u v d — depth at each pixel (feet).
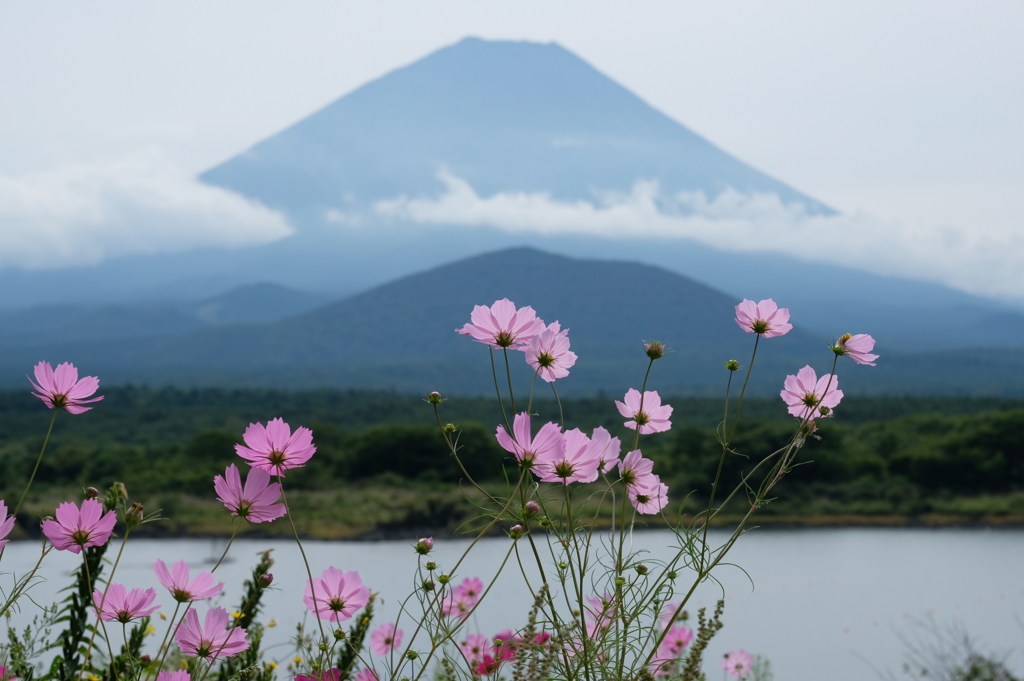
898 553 93.71
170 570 5.23
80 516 4.85
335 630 5.50
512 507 5.00
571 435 5.04
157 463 123.44
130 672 5.50
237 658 6.67
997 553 95.20
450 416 191.52
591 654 5.03
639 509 5.70
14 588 4.70
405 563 59.67
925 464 126.31
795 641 42.39
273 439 4.96
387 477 124.36
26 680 5.78
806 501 119.85
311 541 95.61
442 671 5.54
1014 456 126.52
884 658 38.29
